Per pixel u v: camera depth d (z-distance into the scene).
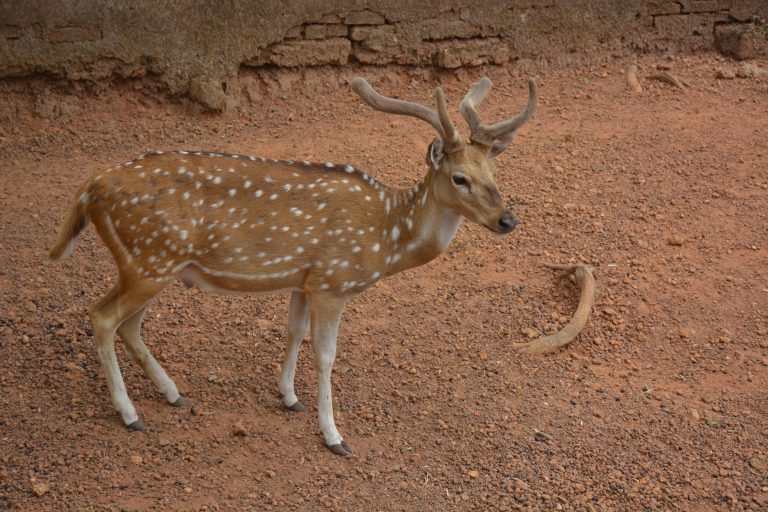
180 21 12.38
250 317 8.51
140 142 11.86
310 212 6.37
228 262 6.35
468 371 7.98
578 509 6.55
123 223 6.18
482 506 6.45
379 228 6.46
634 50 15.38
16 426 6.71
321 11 13.23
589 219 10.54
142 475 6.32
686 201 10.93
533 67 14.77
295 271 6.44
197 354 7.86
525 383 7.89
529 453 7.02
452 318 8.73
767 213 10.71
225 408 7.18
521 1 14.40
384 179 11.02
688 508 6.68
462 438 7.12
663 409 7.71
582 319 8.58
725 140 12.40
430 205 6.38
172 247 6.21
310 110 13.12
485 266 9.66
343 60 13.55
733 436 7.44
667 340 8.70
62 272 8.96
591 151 12.05
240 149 11.75
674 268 9.70
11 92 11.94
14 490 6.07
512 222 6.09
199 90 12.50
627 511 6.59
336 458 6.73
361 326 8.52
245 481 6.38
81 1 11.84
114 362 6.62
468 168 6.12
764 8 15.70
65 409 6.95
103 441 6.61
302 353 8.06
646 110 13.41
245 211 6.32
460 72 14.29
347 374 7.82
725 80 14.56
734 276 9.61
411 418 7.32
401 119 12.95
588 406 7.66
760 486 6.92
